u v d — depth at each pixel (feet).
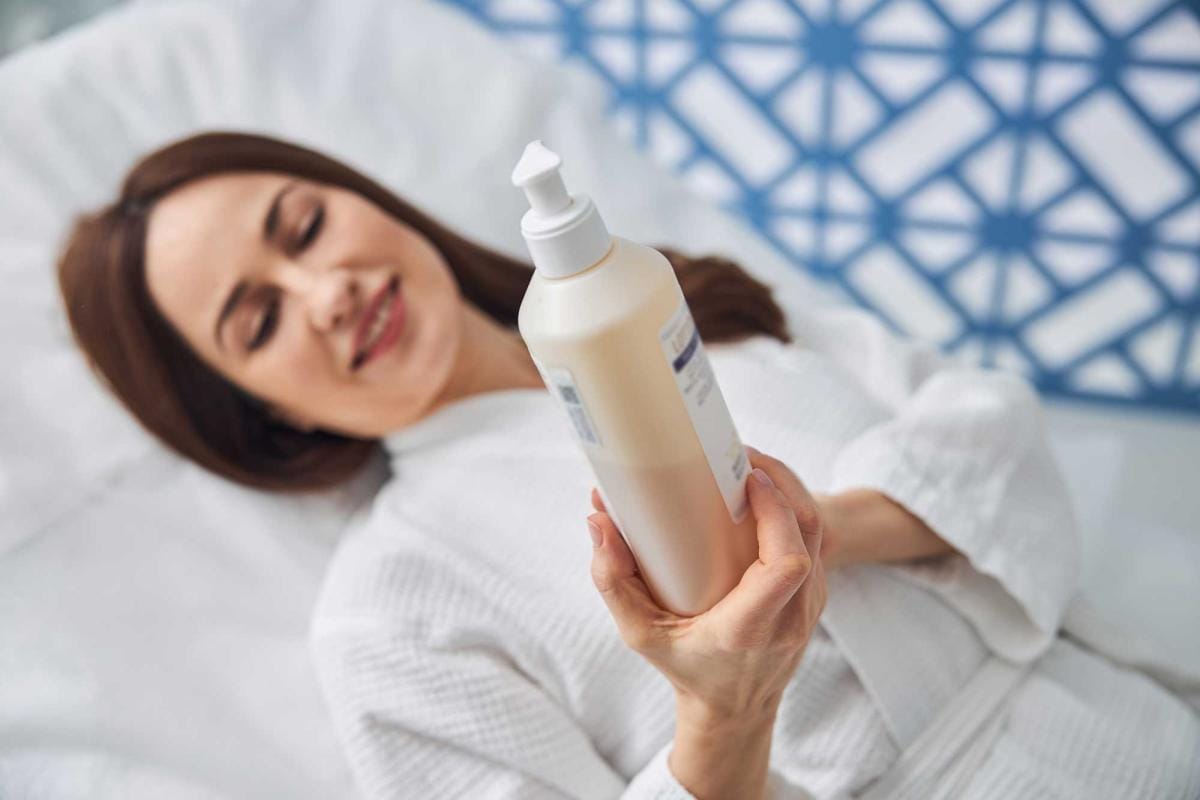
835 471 2.63
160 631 3.03
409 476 3.00
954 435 2.56
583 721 2.53
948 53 4.65
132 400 3.06
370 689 2.43
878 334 3.33
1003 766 2.42
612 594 1.65
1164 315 4.89
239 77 3.95
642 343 1.38
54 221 3.55
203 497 3.23
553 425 2.90
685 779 1.93
